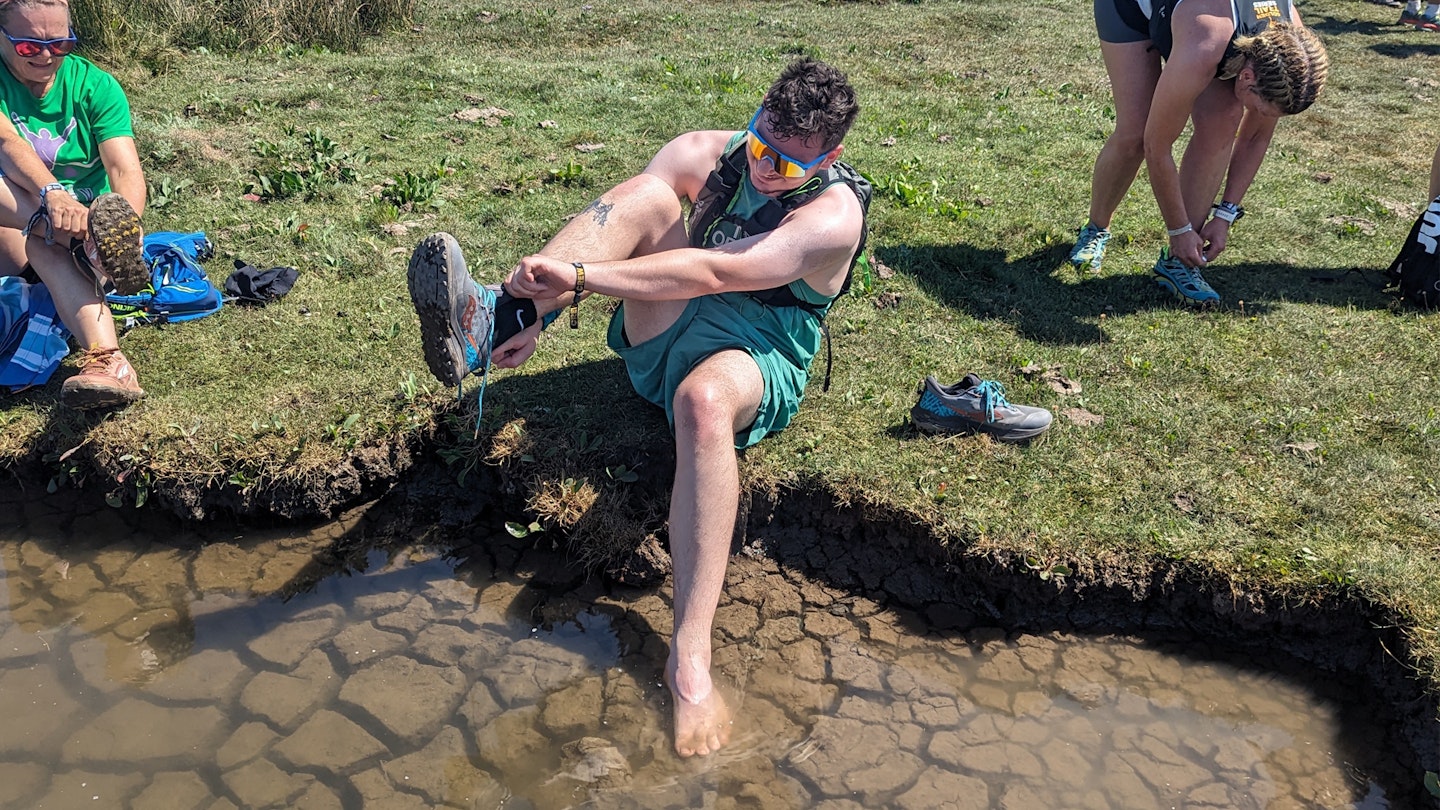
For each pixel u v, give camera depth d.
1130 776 3.05
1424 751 3.10
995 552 3.56
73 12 7.77
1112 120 7.91
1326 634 3.47
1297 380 4.46
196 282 4.50
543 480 3.78
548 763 2.98
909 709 3.23
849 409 4.12
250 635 3.39
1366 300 5.20
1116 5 4.81
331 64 8.09
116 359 3.85
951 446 3.94
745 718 3.16
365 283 4.80
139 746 2.98
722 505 3.08
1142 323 4.88
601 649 3.40
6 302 3.91
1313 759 3.14
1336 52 10.98
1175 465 3.92
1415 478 3.89
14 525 3.77
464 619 3.50
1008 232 5.72
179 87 7.30
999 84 8.86
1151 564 3.55
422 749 3.01
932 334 4.69
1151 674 3.42
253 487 3.76
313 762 2.95
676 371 3.50
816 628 3.51
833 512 3.79
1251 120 4.92
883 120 7.56
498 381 4.14
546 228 5.38
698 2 11.74
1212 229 5.03
